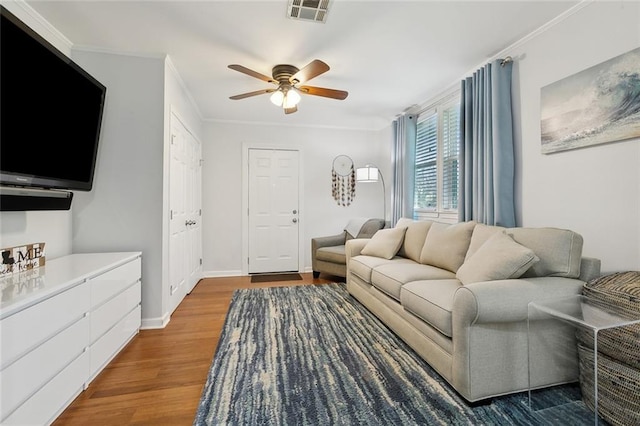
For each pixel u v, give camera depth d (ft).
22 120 4.94
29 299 3.86
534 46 7.16
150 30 6.99
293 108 9.53
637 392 3.95
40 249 5.87
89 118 6.72
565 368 5.16
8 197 5.05
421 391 5.17
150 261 8.05
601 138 5.77
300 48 7.79
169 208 8.69
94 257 6.87
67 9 6.20
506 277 5.39
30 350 3.91
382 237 10.36
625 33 5.40
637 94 5.24
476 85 8.69
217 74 9.36
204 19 6.56
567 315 4.44
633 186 5.37
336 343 7.02
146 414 4.65
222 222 14.51
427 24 6.76
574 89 6.26
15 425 3.68
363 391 5.17
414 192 12.83
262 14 6.38
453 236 8.09
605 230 5.79
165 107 8.23
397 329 7.16
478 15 6.45
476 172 8.71
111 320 6.14
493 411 4.67
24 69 4.87
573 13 6.24
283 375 5.67
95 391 5.24
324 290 11.69
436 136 11.50
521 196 7.61
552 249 5.56
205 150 14.33
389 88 10.57
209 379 5.56
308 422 4.42
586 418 4.51
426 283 6.53
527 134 7.40
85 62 7.70
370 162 16.39
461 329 4.83
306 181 15.57
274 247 15.17
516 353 5.00
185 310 9.50
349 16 6.46
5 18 4.41
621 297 4.38
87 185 6.86
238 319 8.59
